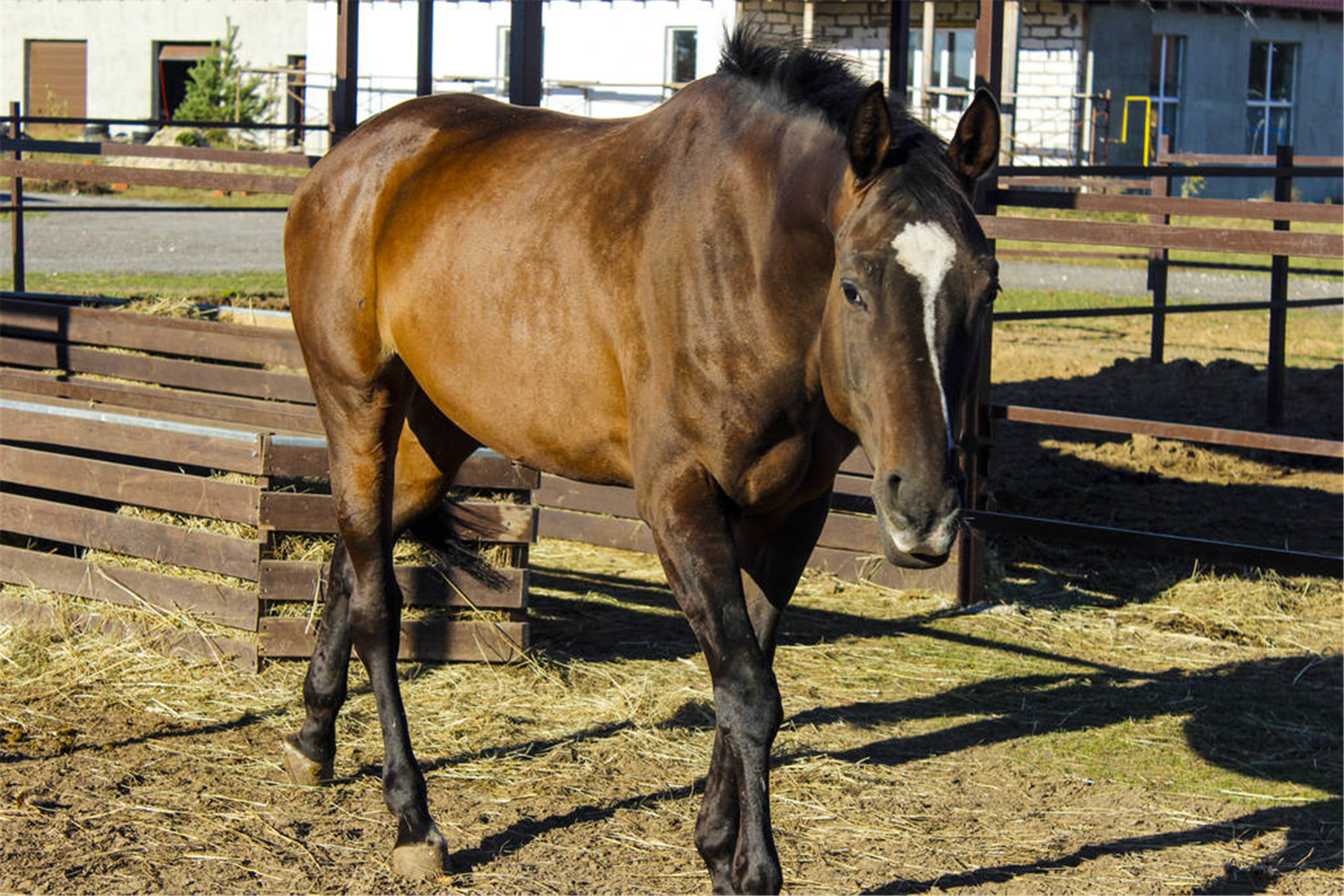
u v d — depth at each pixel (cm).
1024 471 816
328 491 504
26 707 428
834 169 270
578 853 350
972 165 267
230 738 416
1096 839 372
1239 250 498
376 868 338
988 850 362
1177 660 535
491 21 2483
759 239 282
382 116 393
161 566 486
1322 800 403
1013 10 2212
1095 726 460
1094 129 2177
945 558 244
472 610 487
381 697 361
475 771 400
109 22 3341
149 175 670
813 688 488
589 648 515
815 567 629
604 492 649
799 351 281
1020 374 1107
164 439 477
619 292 307
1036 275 1752
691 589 291
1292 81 2655
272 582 462
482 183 346
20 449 505
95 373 672
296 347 620
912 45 2245
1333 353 1262
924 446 241
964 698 484
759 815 285
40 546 541
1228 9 2473
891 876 344
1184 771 423
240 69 2820
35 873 320
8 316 702
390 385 379
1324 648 552
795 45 297
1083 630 567
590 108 2445
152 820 355
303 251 388
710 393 287
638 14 2395
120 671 459
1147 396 1020
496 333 333
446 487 413
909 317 245
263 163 651
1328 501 767
